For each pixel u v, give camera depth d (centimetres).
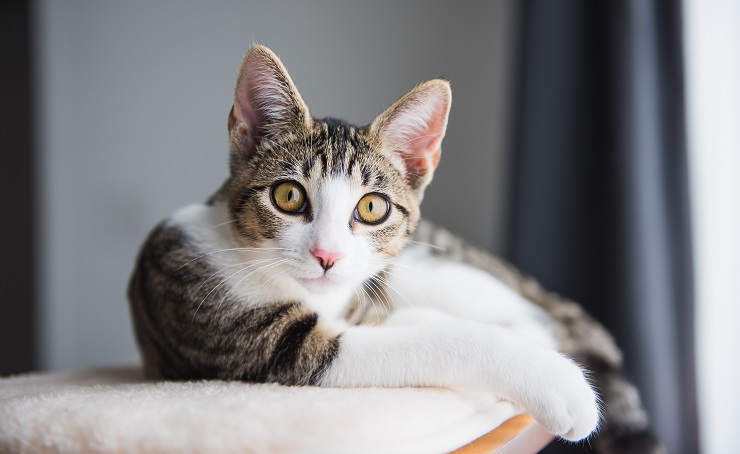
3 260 93
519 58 61
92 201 89
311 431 26
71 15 90
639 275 53
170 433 26
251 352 35
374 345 33
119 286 89
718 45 52
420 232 54
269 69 37
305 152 37
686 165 53
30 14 91
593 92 58
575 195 59
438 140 40
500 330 34
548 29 59
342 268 36
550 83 59
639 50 54
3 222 93
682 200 53
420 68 74
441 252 53
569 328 48
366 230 37
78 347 91
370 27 75
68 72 90
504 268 55
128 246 88
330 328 35
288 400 29
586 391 31
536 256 59
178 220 38
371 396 30
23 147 92
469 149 73
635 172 54
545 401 31
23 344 93
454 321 35
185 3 83
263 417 27
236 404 28
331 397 29
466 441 29
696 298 53
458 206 73
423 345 33
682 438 52
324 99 76
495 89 72
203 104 83
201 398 29
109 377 41
